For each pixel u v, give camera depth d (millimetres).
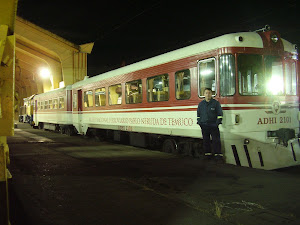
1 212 2711
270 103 7289
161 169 6641
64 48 28125
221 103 7035
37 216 3953
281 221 3641
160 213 4000
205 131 7109
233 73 6957
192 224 3604
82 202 4492
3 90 2770
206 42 7582
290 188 5008
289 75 7777
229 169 6430
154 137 10266
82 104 15102
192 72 7941
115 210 4145
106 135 13617
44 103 22547
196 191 4926
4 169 2729
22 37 26609
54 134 18484
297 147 7645
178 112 8453
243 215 3842
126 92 11031
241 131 6910
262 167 7102
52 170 6762
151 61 9617
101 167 7039
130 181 5676
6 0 2514
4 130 2779
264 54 7305
